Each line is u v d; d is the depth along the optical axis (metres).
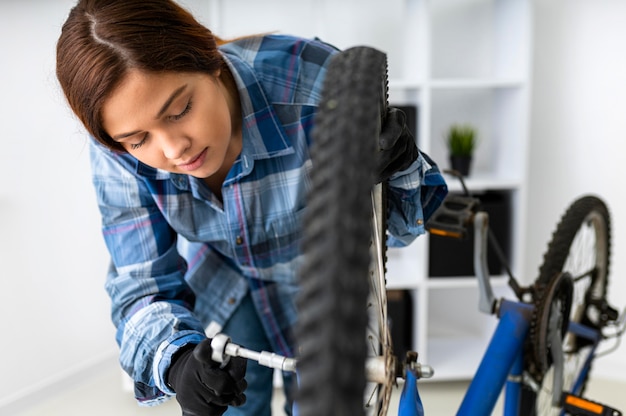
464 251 2.02
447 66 2.22
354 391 0.31
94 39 0.63
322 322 0.32
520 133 1.97
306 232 0.36
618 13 2.01
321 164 0.38
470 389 0.94
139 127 0.65
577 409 1.02
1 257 1.90
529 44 1.91
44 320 2.03
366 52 0.51
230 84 0.86
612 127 2.09
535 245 2.25
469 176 2.07
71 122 2.01
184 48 0.65
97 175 0.91
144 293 0.86
